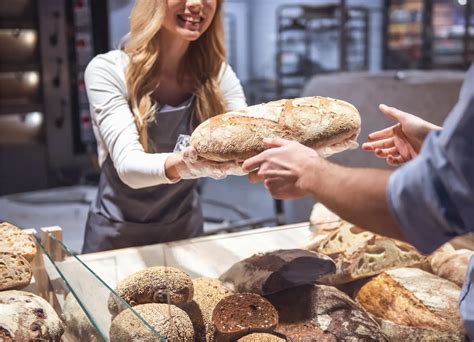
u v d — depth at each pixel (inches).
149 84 65.7
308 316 40.2
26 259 46.5
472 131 30.3
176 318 37.4
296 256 43.8
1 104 148.3
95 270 45.8
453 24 158.2
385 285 42.4
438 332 38.7
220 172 48.2
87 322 36.5
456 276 42.8
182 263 46.2
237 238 49.3
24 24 145.3
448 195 31.3
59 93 153.9
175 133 68.4
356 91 118.4
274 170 37.5
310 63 183.9
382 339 39.2
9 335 37.1
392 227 33.3
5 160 153.8
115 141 61.7
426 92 113.1
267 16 183.6
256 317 39.7
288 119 47.4
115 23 154.4
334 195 34.6
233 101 74.0
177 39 66.5
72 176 157.2
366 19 176.6
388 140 51.6
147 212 70.1
